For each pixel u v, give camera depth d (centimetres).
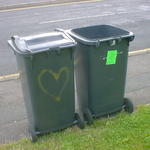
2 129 404
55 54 332
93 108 392
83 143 352
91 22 1046
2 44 799
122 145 346
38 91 341
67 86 356
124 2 1466
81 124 380
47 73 337
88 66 366
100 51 359
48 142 357
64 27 984
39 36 350
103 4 1423
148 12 1195
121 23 1009
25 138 373
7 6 1374
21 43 338
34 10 1323
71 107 372
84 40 354
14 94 509
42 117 359
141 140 352
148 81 540
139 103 457
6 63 660
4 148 351
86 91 387
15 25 1036
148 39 812
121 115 411
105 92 388
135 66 611
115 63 376
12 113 446
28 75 332
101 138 360
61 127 378
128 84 528
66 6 1400
